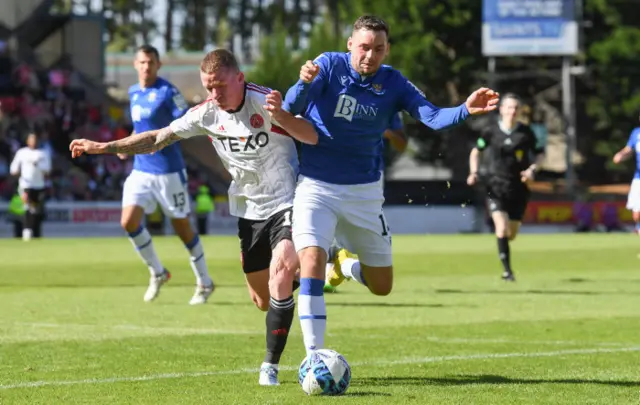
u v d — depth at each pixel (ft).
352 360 66.80
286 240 59.57
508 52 386.11
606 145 448.65
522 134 127.85
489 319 90.84
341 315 93.71
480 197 304.91
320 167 58.75
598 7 434.71
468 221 304.50
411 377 59.82
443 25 421.59
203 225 298.35
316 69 55.42
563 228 312.91
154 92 101.55
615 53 428.56
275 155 60.70
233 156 60.80
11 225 288.71
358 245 60.85
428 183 304.91
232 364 65.05
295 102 56.39
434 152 425.69
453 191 304.91
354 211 59.21
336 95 57.98
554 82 447.83
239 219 62.69
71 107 359.66
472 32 424.05
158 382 58.18
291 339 77.46
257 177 61.05
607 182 460.96
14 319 90.27
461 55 430.20
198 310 97.81
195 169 366.63
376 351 70.90
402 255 187.11
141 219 103.96
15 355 68.69
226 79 58.18
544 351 71.10
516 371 62.13
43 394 54.39
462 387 56.29
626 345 74.33
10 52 391.24
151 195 102.99
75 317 91.91
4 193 321.73
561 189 392.06
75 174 335.88
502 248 130.00
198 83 459.73
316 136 57.26
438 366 64.13
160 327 84.79
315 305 56.54
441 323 87.71
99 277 138.72
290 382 58.29
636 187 158.81
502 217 129.59
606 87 438.40
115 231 297.33
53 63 396.78
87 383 57.88
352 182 58.90
